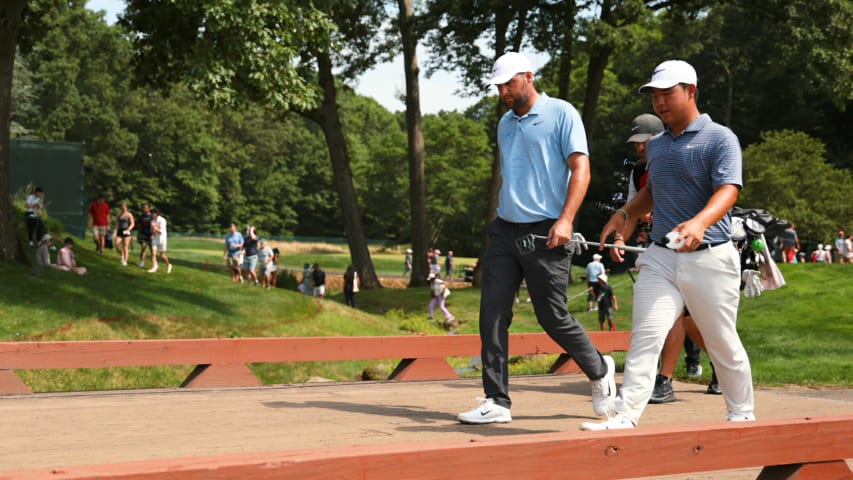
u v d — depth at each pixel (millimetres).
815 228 45688
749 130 61750
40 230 24344
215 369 7312
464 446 3006
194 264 37000
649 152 4555
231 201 97125
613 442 3283
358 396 6641
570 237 4816
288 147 105750
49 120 70375
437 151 93188
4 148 19984
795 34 30625
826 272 23859
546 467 3152
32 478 2410
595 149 67250
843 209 46031
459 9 31766
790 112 60938
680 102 4371
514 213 4980
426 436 4781
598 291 22844
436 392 6938
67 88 71438
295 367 17844
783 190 46656
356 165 106438
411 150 37531
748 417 4523
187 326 19594
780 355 11273
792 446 3678
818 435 3740
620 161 67250
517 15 32156
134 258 26500
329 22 20562
